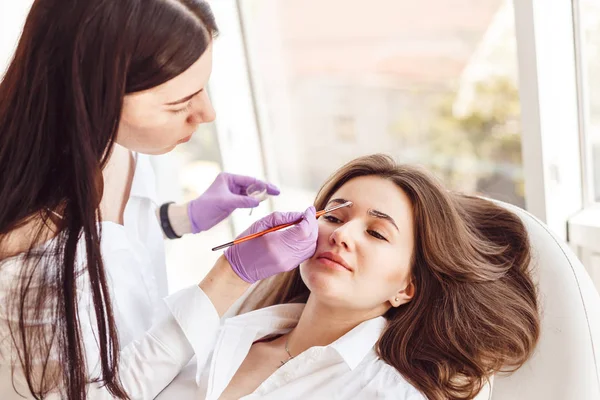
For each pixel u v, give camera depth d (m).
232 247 1.12
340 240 1.10
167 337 1.12
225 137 2.30
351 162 1.24
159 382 1.13
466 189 2.36
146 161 1.45
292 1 2.33
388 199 1.15
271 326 1.28
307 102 2.49
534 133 1.50
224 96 2.26
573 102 1.53
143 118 1.01
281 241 1.08
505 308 1.16
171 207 1.50
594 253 1.55
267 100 2.39
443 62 2.29
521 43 1.46
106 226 1.23
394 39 2.36
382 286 1.13
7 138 1.00
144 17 0.94
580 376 1.11
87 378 1.07
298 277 1.38
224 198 1.42
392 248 1.13
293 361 1.15
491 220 1.29
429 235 1.15
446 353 1.14
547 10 1.43
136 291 1.27
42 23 0.96
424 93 2.37
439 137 2.38
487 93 2.21
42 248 1.04
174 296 1.17
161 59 0.95
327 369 1.14
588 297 1.16
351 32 2.42
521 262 1.23
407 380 1.11
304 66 2.44
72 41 0.94
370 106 2.50
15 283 1.03
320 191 1.26
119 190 1.36
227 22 2.21
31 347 1.05
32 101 0.97
